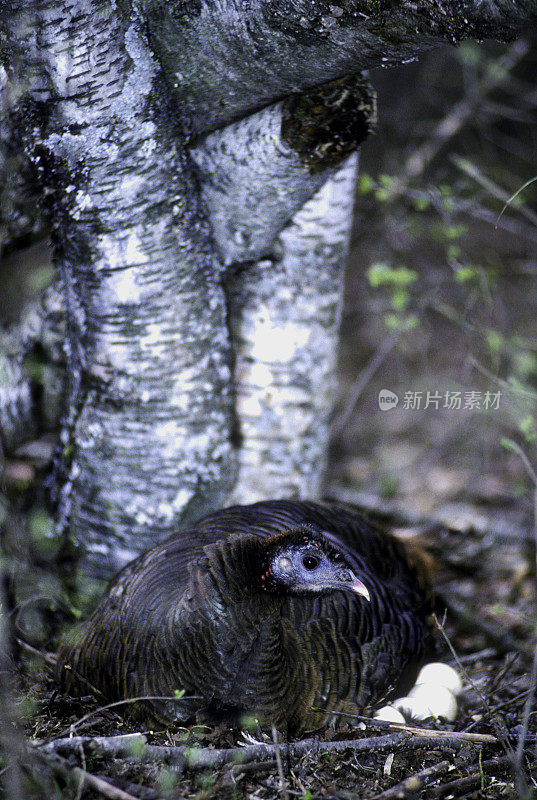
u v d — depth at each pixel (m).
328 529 7.58
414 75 16.59
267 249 8.05
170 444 7.73
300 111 6.76
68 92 6.48
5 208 7.29
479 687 7.47
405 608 7.64
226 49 6.46
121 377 7.52
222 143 7.14
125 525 7.96
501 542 10.27
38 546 8.41
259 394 8.48
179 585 6.39
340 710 6.58
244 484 8.84
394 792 5.72
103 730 6.08
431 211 12.88
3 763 5.58
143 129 6.69
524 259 15.08
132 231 6.98
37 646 7.65
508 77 14.25
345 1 5.77
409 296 11.34
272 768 5.95
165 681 6.18
